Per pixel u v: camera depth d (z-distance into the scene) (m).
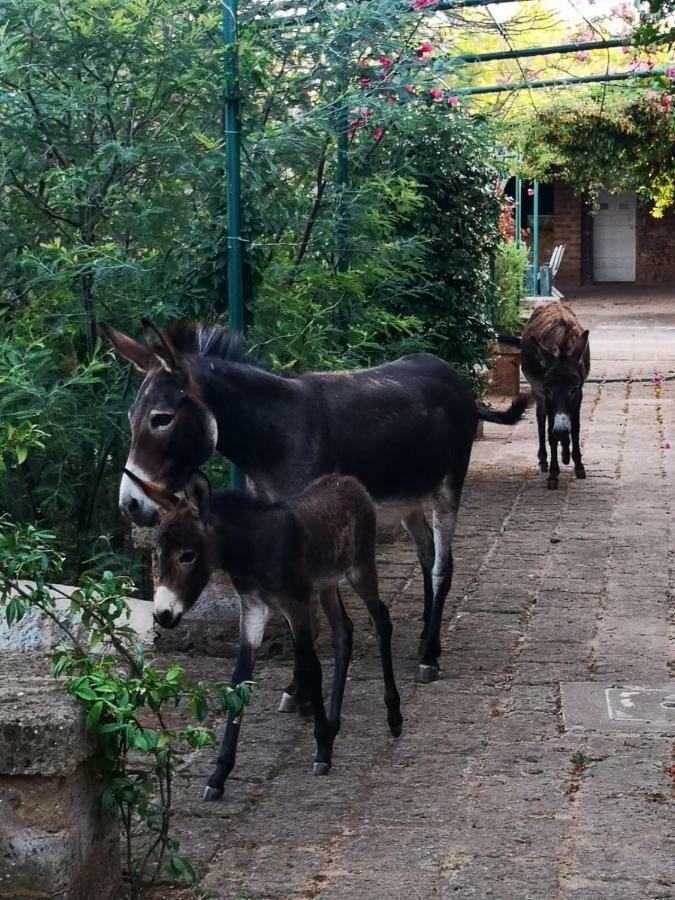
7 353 6.91
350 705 5.98
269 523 5.23
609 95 13.91
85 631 6.35
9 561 4.64
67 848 4.34
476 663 6.39
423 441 6.21
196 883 4.53
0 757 4.28
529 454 10.88
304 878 4.68
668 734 5.61
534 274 21.30
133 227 7.31
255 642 5.35
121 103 7.50
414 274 9.09
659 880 4.61
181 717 5.86
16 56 7.19
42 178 7.29
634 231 29.70
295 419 5.84
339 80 7.85
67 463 7.46
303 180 8.14
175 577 5.05
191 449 5.54
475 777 5.31
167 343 5.49
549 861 4.73
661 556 7.96
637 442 11.21
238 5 7.57
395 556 8.09
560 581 7.53
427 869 4.70
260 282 7.17
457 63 8.33
